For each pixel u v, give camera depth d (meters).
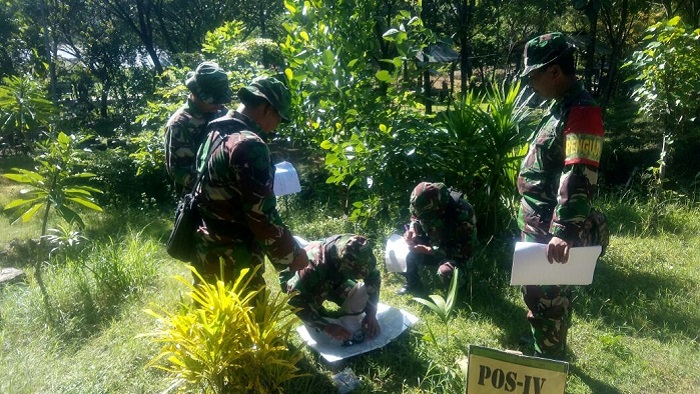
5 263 6.04
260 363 3.07
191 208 3.36
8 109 5.80
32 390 3.43
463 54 18.70
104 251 5.25
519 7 20.92
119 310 4.50
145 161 8.35
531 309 3.48
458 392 3.38
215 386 3.13
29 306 4.50
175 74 8.32
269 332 3.07
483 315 4.34
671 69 6.14
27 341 4.09
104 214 8.28
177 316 3.11
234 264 3.34
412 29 6.02
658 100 6.33
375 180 5.59
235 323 3.00
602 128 3.06
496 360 2.50
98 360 3.77
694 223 6.46
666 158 6.55
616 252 5.61
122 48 27.20
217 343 2.97
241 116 3.26
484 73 26.94
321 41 5.95
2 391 3.39
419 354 3.71
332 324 3.79
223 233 3.29
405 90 6.04
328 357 3.64
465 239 4.56
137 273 4.95
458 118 5.72
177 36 26.30
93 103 29.14
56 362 3.76
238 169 3.04
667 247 5.79
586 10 15.62
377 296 3.87
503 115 5.66
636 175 11.29
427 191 4.45
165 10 24.80
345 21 5.93
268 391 3.17
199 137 3.82
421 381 3.51
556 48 3.11
